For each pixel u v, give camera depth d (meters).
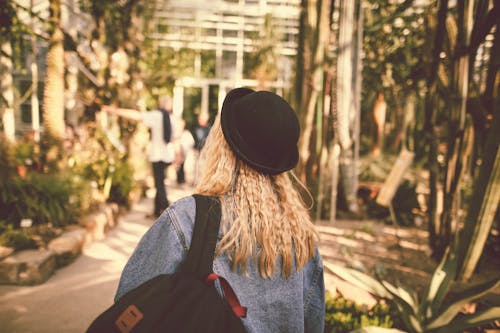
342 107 5.68
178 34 12.73
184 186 9.40
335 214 6.32
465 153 3.68
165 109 5.82
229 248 0.90
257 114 0.96
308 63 5.23
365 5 7.68
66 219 4.52
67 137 6.27
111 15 7.19
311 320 1.09
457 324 2.38
